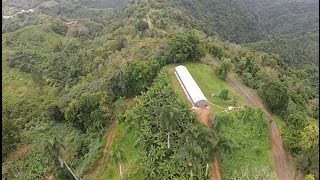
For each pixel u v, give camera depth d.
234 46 131.38
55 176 66.69
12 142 79.69
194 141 56.22
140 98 76.62
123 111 76.00
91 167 66.12
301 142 58.69
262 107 75.50
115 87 85.50
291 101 79.81
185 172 55.44
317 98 107.50
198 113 70.94
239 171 57.16
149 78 81.81
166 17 157.38
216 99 76.06
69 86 119.25
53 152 61.56
